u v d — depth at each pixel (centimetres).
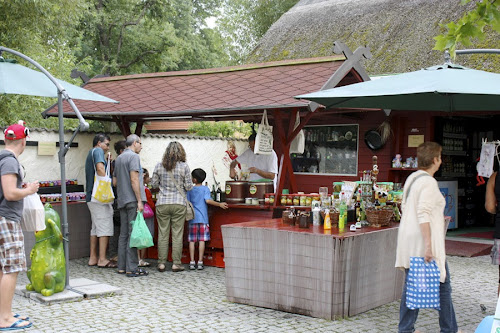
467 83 491
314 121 1227
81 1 1648
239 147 1456
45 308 587
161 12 2623
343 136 1205
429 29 1262
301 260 568
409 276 455
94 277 751
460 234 1159
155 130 2589
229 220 823
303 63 885
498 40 1103
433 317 576
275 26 1661
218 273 789
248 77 912
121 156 768
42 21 1424
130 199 761
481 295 679
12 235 506
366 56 828
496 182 567
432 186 455
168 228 801
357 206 645
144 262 838
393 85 530
